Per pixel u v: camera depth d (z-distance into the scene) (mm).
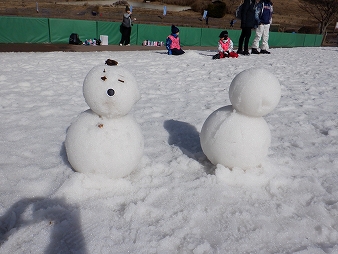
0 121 4246
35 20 15469
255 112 2736
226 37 11094
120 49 15562
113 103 2488
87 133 2592
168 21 32125
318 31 33188
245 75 2773
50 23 15836
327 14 34094
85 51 14055
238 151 2770
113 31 17484
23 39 15523
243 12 11555
